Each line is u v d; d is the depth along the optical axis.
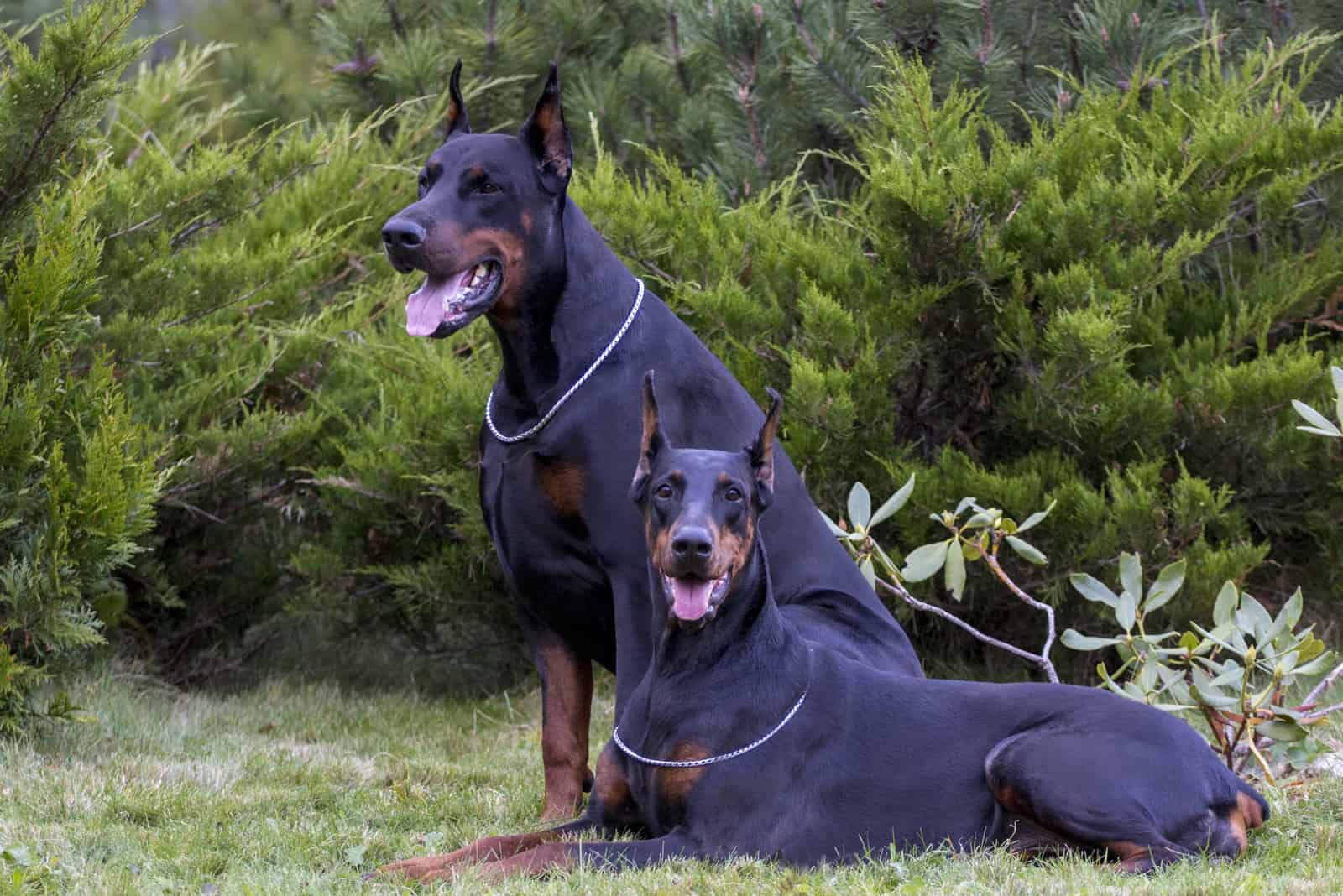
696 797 4.41
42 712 6.80
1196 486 7.16
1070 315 6.96
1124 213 7.43
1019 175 7.46
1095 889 3.84
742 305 7.61
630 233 7.98
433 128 11.20
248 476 8.16
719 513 4.42
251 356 8.48
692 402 5.39
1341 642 8.12
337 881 4.39
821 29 9.57
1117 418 7.32
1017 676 8.13
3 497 6.36
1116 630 7.69
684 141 10.89
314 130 13.38
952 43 9.24
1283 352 7.45
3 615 6.50
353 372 8.92
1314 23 9.09
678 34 11.18
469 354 9.11
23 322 6.41
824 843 4.44
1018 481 7.26
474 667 9.25
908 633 8.41
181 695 8.26
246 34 15.12
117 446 6.29
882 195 7.36
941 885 4.02
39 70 6.58
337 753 6.96
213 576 8.66
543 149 5.25
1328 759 6.02
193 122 10.45
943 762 4.53
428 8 12.41
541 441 5.25
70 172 7.52
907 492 6.21
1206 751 4.54
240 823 5.27
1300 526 7.79
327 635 9.28
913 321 7.49
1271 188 7.68
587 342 5.28
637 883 4.04
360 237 9.96
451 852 4.59
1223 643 5.51
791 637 4.65
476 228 5.07
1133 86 8.26
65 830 5.06
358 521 8.48
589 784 5.78
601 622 5.45
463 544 8.52
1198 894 3.82
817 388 7.16
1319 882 3.98
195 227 8.48
